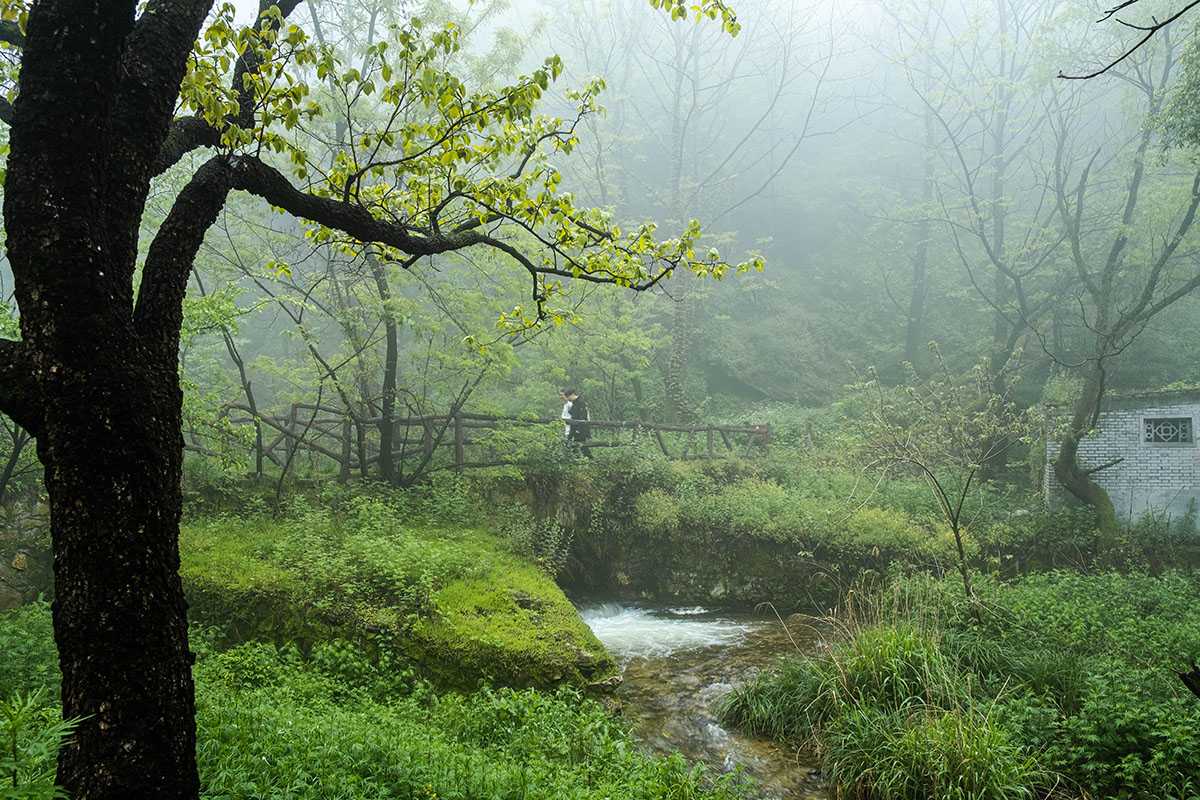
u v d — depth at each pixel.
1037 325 19.67
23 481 9.02
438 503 11.09
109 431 2.58
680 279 19.61
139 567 2.62
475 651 7.22
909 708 6.44
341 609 7.66
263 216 11.23
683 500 12.98
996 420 14.18
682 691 8.10
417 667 7.25
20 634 6.18
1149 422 13.56
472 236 4.49
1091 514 13.03
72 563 2.56
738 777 6.16
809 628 10.35
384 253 4.81
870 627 7.78
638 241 4.90
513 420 12.47
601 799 4.66
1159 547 12.20
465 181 4.59
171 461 2.80
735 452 16.31
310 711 5.47
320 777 4.13
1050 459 14.05
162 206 10.03
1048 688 6.64
